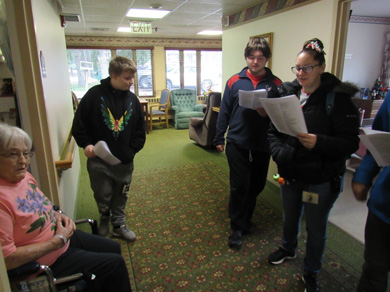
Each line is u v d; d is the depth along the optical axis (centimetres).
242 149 191
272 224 234
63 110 254
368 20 461
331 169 135
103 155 168
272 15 297
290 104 118
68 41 657
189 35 708
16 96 157
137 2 351
